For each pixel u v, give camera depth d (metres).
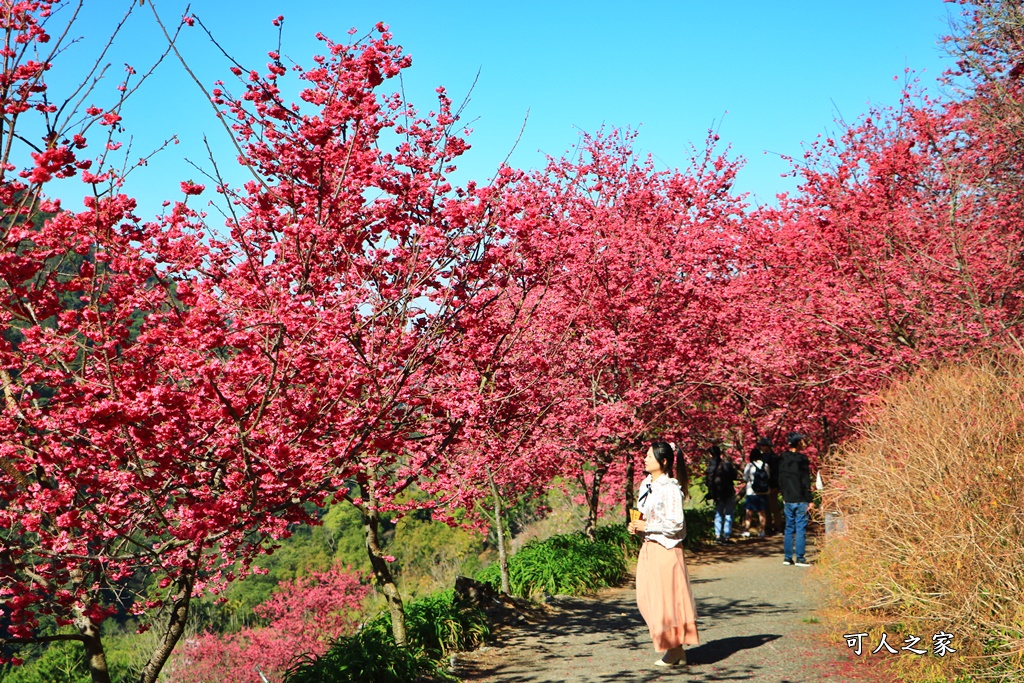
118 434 4.90
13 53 5.11
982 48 12.41
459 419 6.45
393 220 6.29
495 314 6.81
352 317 5.12
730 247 15.99
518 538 18.11
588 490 14.33
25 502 5.01
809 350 15.09
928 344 13.18
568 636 8.62
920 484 6.72
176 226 5.25
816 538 13.53
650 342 14.05
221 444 4.66
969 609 5.64
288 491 4.93
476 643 8.38
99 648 5.45
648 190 16.30
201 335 4.31
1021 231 13.55
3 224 5.29
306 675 6.57
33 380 4.84
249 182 5.77
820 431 17.30
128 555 5.20
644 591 6.88
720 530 16.73
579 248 11.98
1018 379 7.33
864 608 6.95
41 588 5.24
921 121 17.00
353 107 5.30
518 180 6.39
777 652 7.04
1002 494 6.13
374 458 5.48
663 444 6.93
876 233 14.30
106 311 5.24
